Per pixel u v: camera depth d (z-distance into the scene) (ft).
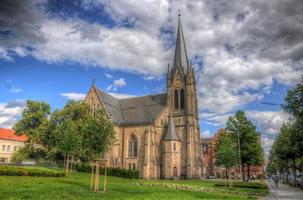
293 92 132.26
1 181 87.92
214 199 89.20
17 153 225.76
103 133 96.53
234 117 217.97
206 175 410.31
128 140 267.80
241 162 216.95
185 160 257.75
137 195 85.51
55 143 209.15
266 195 124.57
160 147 262.26
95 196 76.54
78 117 228.84
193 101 279.90
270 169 444.55
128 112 297.74
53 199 65.72
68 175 140.67
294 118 150.82
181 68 292.61
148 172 244.22
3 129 342.03
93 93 278.87
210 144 433.89
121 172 190.60
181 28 313.73
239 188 150.82
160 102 293.84
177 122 274.36
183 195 94.84
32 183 90.89
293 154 193.88
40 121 229.66
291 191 158.30
